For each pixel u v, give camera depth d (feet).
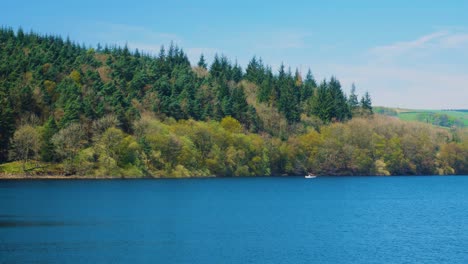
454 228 285.64
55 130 581.12
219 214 326.24
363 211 368.68
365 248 221.46
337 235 253.24
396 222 308.40
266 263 190.19
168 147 654.53
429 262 198.29
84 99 653.30
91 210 324.39
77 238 226.79
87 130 613.11
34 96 641.40
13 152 556.10
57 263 180.86
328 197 484.33
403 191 579.89
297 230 266.36
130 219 289.12
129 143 618.44
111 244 215.51
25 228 249.14
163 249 208.13
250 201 424.05
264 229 266.77
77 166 580.30
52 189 457.68
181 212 330.34
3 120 558.97
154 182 587.27
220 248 213.25
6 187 462.60
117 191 465.06
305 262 193.36
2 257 187.62
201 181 643.04
